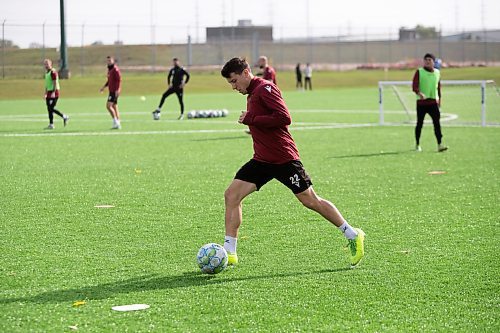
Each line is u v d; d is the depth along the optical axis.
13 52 78.62
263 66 25.91
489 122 31.94
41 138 26.08
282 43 98.62
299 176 9.33
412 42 102.38
